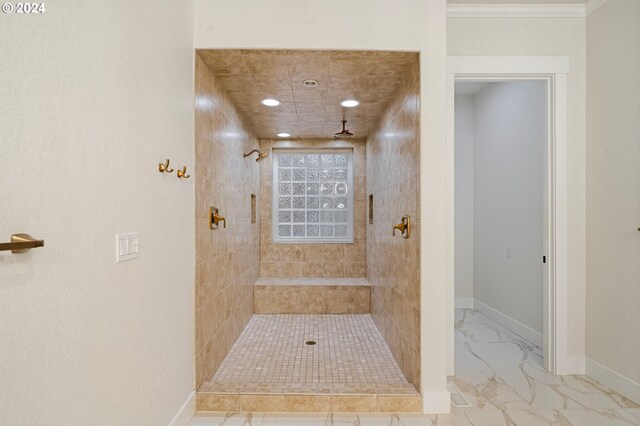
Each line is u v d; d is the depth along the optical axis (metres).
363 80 2.52
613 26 2.39
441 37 2.11
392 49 2.09
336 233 4.62
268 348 2.96
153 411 1.59
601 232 2.48
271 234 4.45
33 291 0.95
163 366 1.69
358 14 2.09
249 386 2.20
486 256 4.26
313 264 4.44
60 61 1.05
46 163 0.99
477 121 4.51
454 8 2.64
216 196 2.48
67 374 1.07
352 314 3.98
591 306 2.56
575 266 2.63
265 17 2.08
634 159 2.24
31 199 0.94
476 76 2.67
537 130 3.30
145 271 1.52
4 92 0.88
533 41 2.64
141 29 1.49
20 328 0.91
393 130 2.80
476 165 4.52
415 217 2.19
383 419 2.03
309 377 2.40
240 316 3.28
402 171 2.52
